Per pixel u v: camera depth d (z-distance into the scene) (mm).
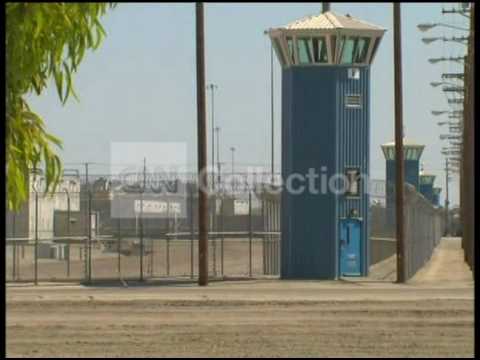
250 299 105188
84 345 73875
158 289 119375
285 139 144250
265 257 151000
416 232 174250
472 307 98875
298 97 142000
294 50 141500
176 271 164125
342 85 141875
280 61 145500
